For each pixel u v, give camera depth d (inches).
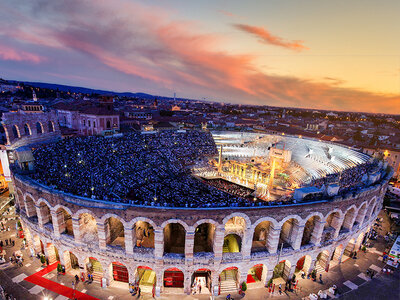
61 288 1455.5
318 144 3983.8
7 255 1715.1
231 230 1535.4
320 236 1568.7
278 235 1457.9
